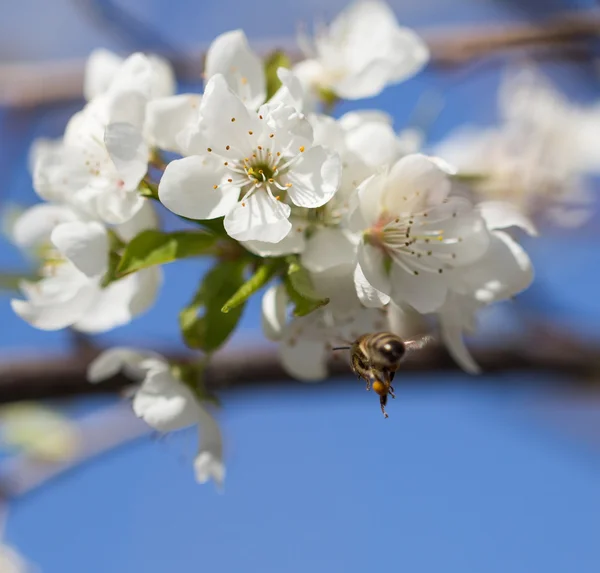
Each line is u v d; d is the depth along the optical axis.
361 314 0.44
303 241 0.43
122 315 0.46
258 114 0.43
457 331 0.45
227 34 0.44
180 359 0.50
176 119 0.44
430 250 0.44
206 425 0.46
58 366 0.49
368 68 0.47
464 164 0.64
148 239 0.44
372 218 0.44
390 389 0.44
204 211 0.43
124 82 0.44
